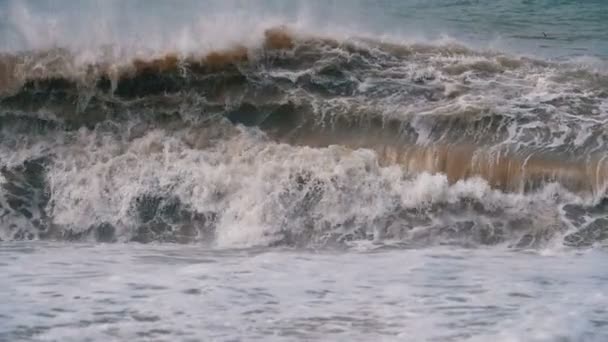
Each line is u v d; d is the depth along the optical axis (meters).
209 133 31.70
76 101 33.41
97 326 19.28
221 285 22.23
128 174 30.22
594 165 28.83
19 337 18.66
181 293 21.53
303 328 19.30
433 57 35.38
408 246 27.08
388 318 19.88
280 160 29.66
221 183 29.38
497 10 49.03
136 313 20.06
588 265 24.56
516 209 28.25
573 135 30.17
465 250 26.50
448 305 20.72
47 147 31.70
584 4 51.28
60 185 30.27
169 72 34.06
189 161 30.22
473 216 28.17
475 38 41.69
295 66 34.44
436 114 31.39
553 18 47.72
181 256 25.73
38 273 23.36
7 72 34.06
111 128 32.25
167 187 29.61
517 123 30.88
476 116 31.14
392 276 23.25
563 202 28.33
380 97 32.81
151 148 31.12
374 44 35.75
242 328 19.27
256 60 34.53
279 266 24.31
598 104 32.12
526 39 42.50
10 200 30.08
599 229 27.47
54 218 29.59
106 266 24.22
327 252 26.42
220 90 33.59
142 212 29.34
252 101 33.00
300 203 28.72
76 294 21.38
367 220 28.33
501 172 29.09
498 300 21.05
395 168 29.22
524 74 34.47
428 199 28.50
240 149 30.64
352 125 31.61
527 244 27.12
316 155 29.55
